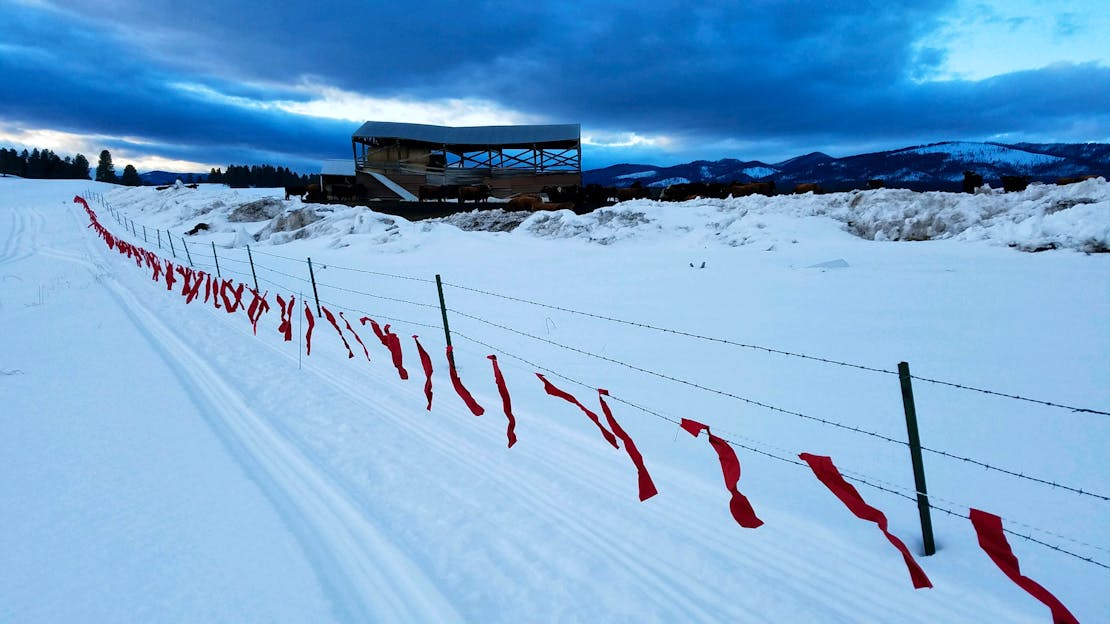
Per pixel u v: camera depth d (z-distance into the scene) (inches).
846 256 549.6
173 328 413.7
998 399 199.0
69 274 748.6
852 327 305.6
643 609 122.0
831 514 145.9
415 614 121.8
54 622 120.1
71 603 125.7
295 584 131.3
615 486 169.8
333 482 180.2
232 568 137.2
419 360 306.0
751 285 444.5
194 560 140.4
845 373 236.2
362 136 1704.0
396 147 1753.2
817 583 125.4
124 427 228.7
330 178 1809.8
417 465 190.1
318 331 386.0
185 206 1740.9
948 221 642.2
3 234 1385.3
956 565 124.0
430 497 169.9
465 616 121.0
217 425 230.5
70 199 2664.9
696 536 144.6
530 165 1787.6
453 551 143.6
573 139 1700.3
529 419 219.1
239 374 299.7
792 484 159.3
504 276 575.2
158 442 213.6
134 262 828.0
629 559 138.3
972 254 515.2
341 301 485.4
